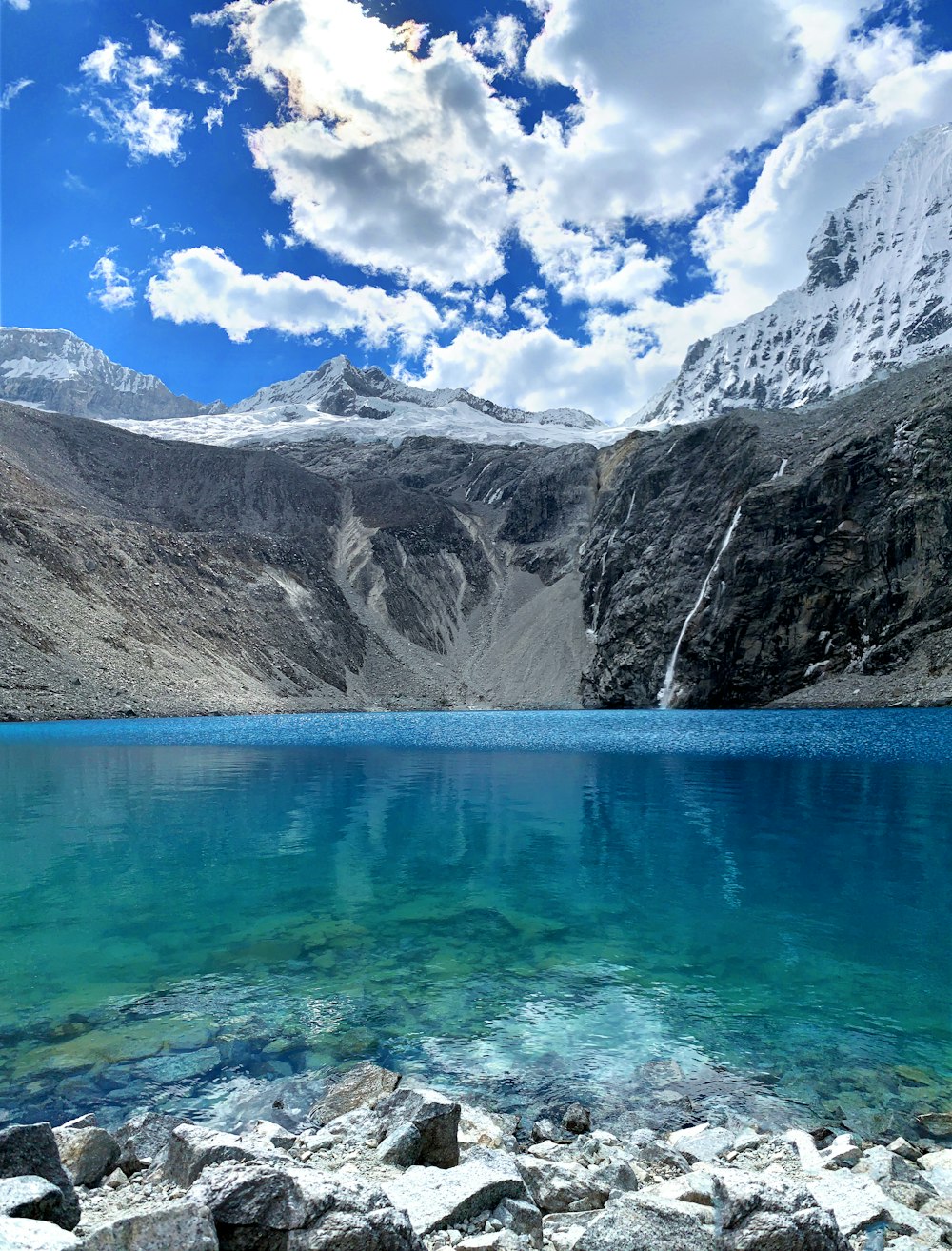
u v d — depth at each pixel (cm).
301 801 2459
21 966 1069
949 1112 725
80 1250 357
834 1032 888
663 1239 443
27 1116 699
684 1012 937
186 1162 512
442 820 2131
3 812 2255
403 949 1138
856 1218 507
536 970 1062
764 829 1983
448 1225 487
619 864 1641
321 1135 624
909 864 1622
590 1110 730
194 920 1270
